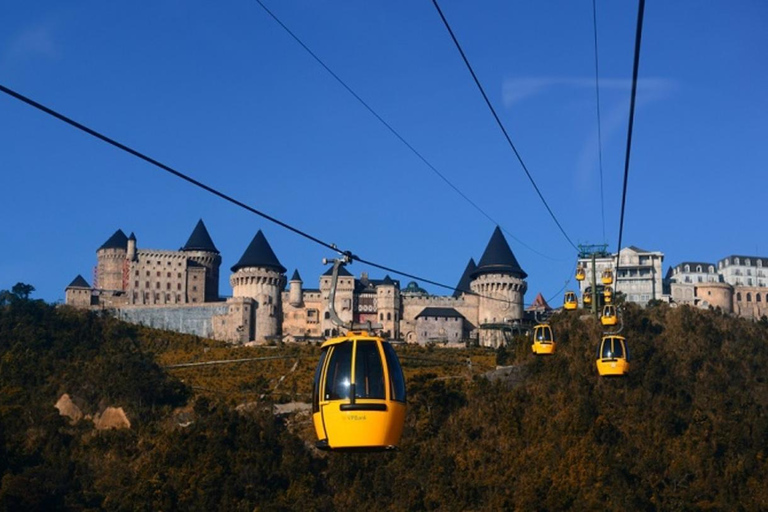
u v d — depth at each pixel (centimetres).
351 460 12719
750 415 14325
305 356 18438
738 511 11506
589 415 13662
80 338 18925
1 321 18788
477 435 13562
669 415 13938
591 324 16862
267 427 13775
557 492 11506
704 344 17138
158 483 11950
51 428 14412
